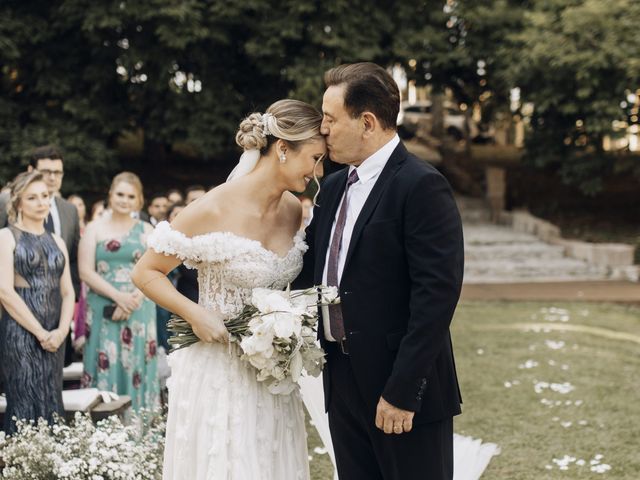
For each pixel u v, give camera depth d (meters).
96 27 13.83
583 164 15.20
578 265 13.59
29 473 3.63
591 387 6.54
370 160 2.88
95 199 14.94
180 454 2.99
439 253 2.71
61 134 14.05
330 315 2.97
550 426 5.51
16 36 13.71
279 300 2.83
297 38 14.21
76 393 4.59
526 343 8.28
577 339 8.48
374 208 2.84
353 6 14.66
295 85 14.98
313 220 3.18
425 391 2.85
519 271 13.45
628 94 14.27
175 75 14.65
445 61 15.21
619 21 13.77
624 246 13.64
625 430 5.40
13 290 4.14
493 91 16.95
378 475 3.04
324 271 2.99
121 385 5.10
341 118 2.83
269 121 2.90
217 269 2.98
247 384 2.99
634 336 8.63
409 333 2.72
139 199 5.29
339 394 3.00
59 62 14.42
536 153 15.86
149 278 2.97
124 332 5.08
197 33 13.59
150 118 15.02
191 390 2.99
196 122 14.56
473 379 6.84
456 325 9.32
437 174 2.79
